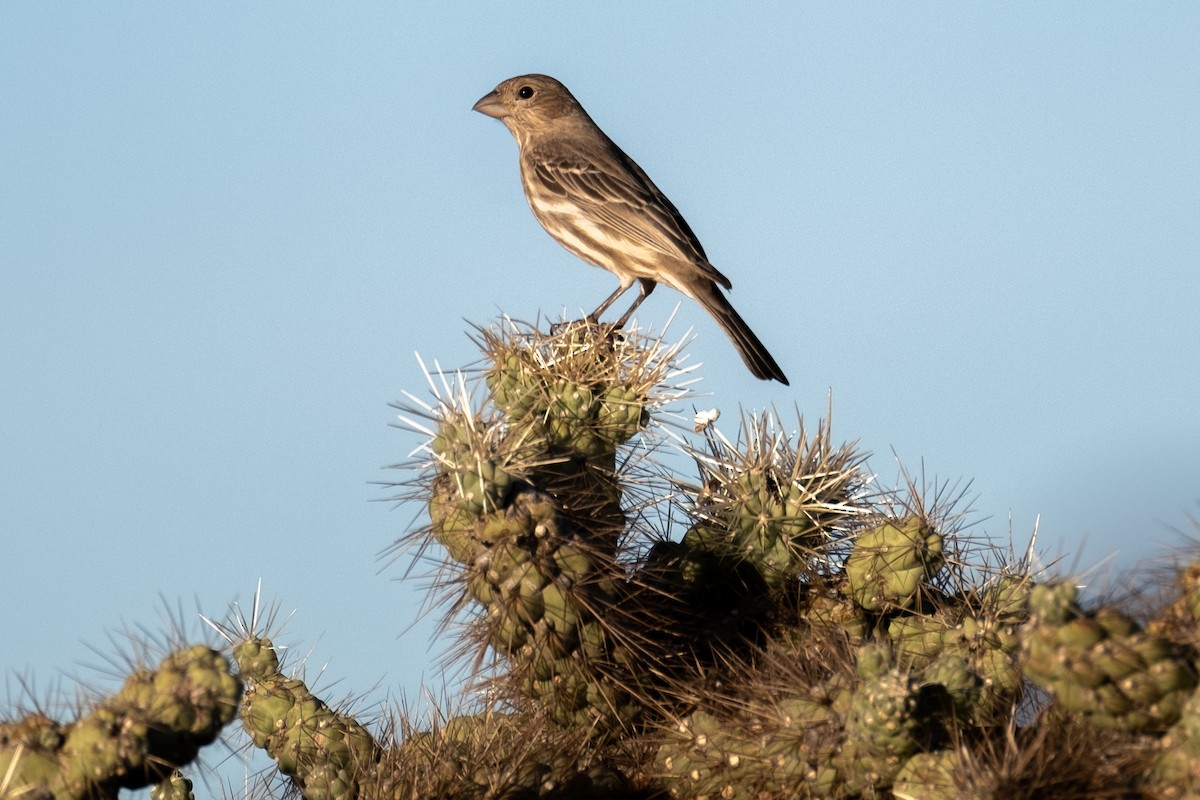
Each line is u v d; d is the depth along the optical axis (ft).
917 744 25.75
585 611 29.68
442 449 29.76
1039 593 23.13
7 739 23.40
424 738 31.94
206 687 23.67
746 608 33.68
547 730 31.63
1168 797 22.47
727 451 34.60
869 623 33.09
